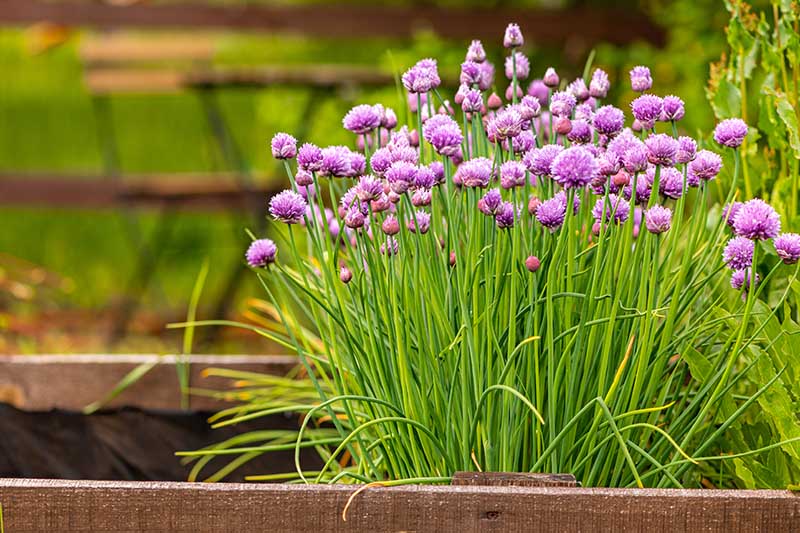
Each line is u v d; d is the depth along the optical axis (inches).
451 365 96.7
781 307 101.3
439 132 94.7
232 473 109.1
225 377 111.5
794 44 101.5
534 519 92.0
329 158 96.0
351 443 101.7
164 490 92.4
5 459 107.7
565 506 92.0
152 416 108.8
